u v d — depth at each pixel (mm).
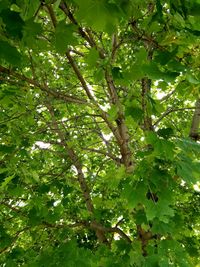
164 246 2463
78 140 6004
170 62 2057
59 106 6035
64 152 6637
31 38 1797
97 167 7102
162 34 2398
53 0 1840
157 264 2318
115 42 3236
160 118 5000
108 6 1609
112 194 5453
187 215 5289
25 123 5211
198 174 2250
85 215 5266
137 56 2322
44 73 4723
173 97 6809
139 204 2680
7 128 4754
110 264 3035
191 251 4539
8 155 4484
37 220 3975
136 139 4254
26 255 3729
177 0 2012
